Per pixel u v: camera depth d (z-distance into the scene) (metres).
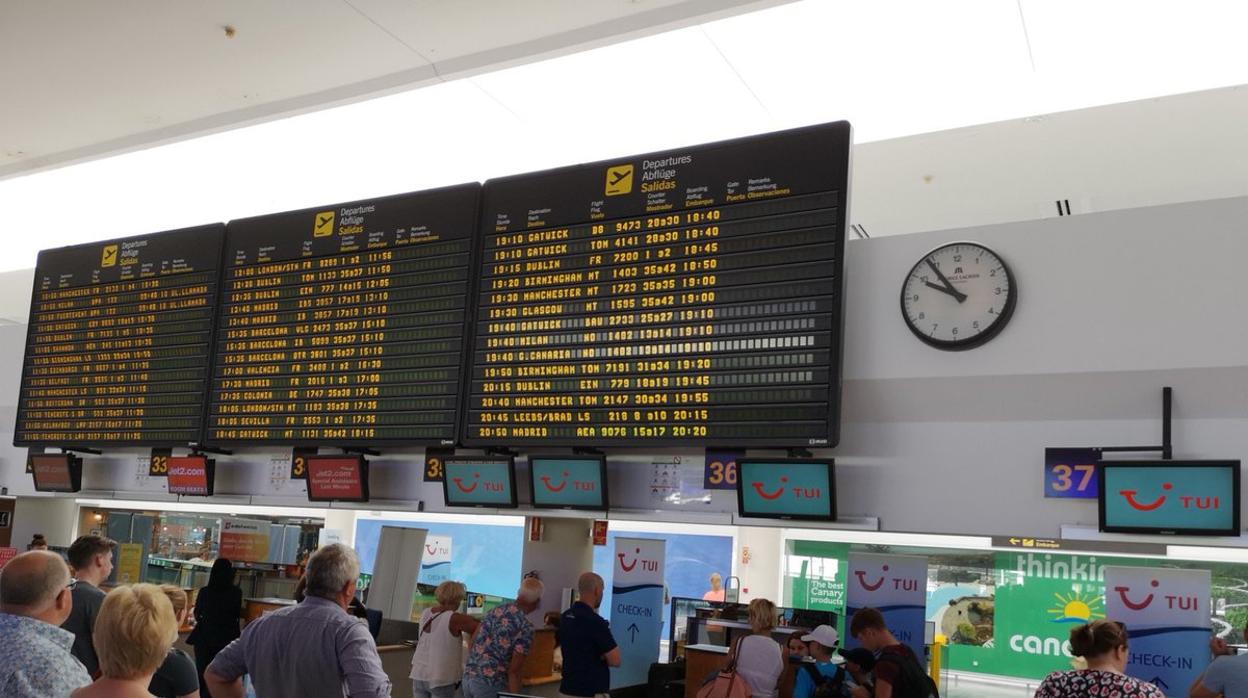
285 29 6.47
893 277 4.96
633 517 5.39
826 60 7.04
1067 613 10.01
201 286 6.88
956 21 6.53
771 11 6.57
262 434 6.38
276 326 6.49
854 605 5.44
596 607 5.92
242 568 8.44
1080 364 4.45
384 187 9.44
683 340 5.14
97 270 7.39
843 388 4.96
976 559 10.58
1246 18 6.14
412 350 5.96
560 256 5.59
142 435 6.89
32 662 2.69
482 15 6.20
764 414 4.89
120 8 6.29
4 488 8.02
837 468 4.99
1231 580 9.35
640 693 6.35
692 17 5.93
